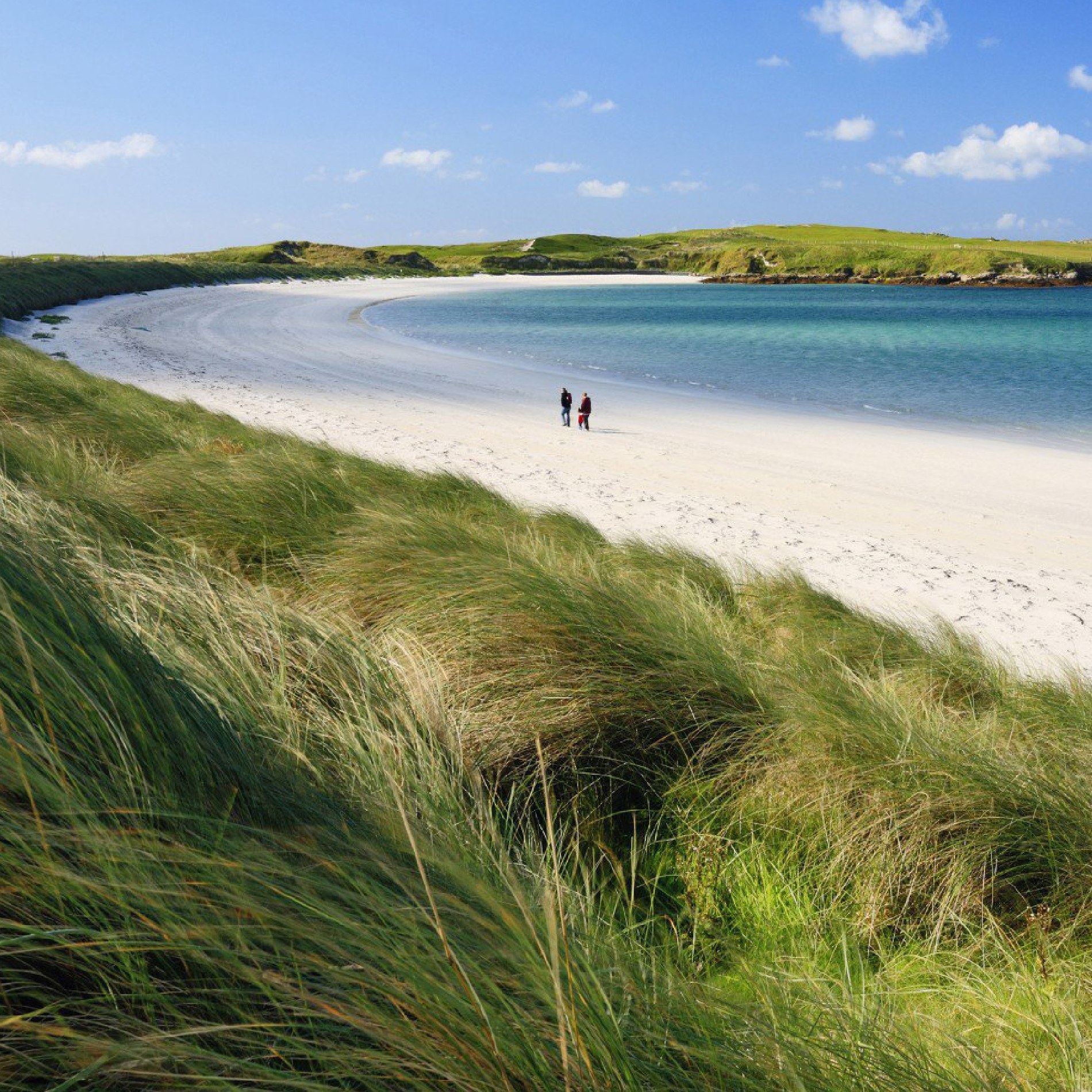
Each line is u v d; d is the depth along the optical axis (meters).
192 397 24.95
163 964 1.28
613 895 2.73
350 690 3.13
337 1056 1.23
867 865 2.89
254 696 2.74
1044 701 5.02
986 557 12.68
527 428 23.64
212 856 1.43
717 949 2.60
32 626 1.69
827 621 6.90
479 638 3.86
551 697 3.46
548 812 1.85
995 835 2.90
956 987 2.39
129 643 2.08
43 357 21.08
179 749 1.78
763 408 28.81
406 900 1.64
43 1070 1.10
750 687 3.76
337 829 1.88
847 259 164.00
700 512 14.75
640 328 64.69
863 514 15.09
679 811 3.14
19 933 1.20
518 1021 1.38
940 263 155.00
